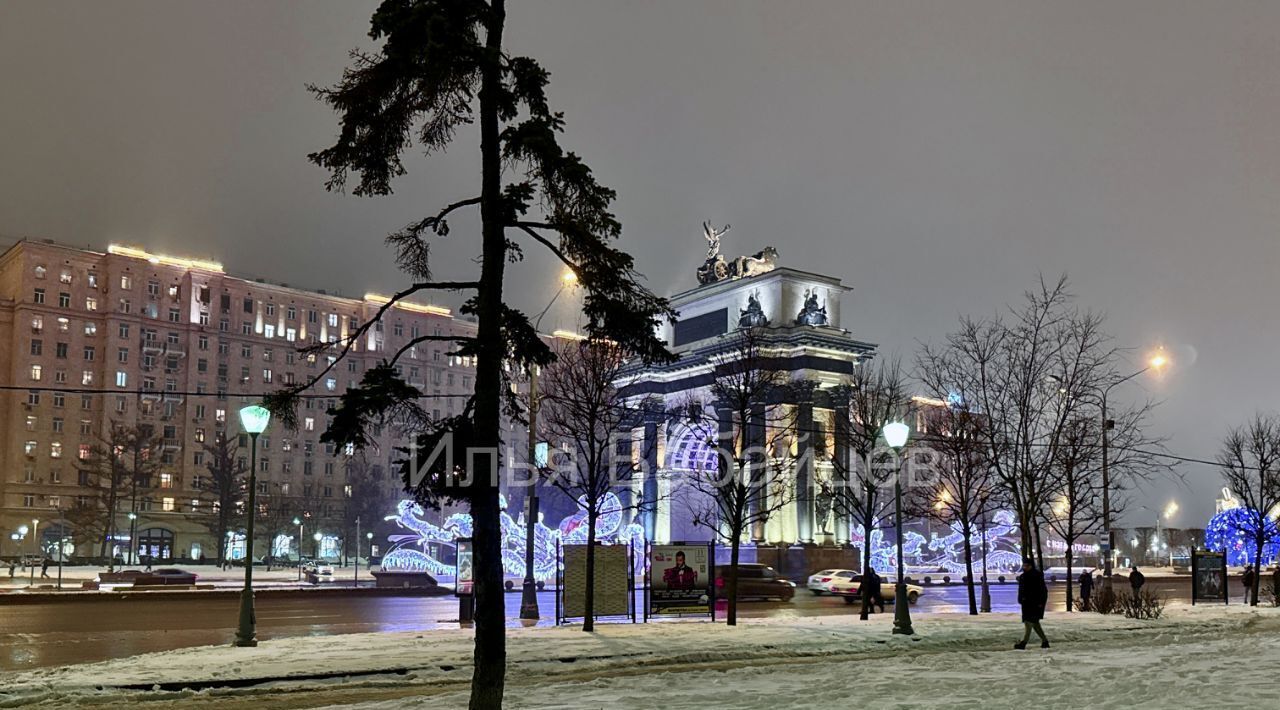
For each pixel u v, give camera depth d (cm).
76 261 13725
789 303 7756
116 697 1736
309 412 14975
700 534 7800
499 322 1530
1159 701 1423
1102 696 1502
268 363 14850
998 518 8338
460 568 5581
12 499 12938
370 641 2589
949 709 1396
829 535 7394
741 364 5181
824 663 2177
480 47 1518
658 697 1592
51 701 1697
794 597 5488
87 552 13062
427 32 1486
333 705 1680
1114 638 2981
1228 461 7931
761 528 7406
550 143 1566
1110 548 5388
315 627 3425
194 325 14288
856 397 6062
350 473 13500
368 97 1582
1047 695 1527
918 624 3241
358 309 15662
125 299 13875
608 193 1647
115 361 13725
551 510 9044
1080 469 4884
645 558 3575
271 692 1830
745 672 1953
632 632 2884
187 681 1855
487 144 1565
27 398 13200
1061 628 3144
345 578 8131
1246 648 2361
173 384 14088
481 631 1413
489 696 1392
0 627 3378
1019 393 4288
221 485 11181
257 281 15425
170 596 5088
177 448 13950
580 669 2173
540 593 5681
